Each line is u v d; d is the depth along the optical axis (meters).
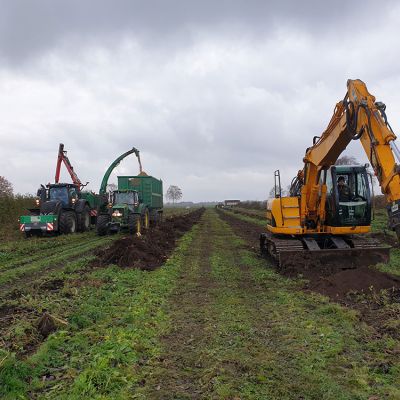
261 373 5.32
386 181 8.38
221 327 7.17
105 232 23.62
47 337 6.62
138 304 8.54
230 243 20.53
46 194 24.41
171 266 13.29
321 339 6.48
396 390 4.76
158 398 4.76
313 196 12.88
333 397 4.69
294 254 11.88
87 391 4.75
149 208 28.02
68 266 12.84
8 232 24.94
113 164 29.33
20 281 11.78
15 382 4.91
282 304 8.70
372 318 7.49
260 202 84.06
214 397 4.71
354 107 9.51
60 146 26.88
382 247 11.66
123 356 5.63
